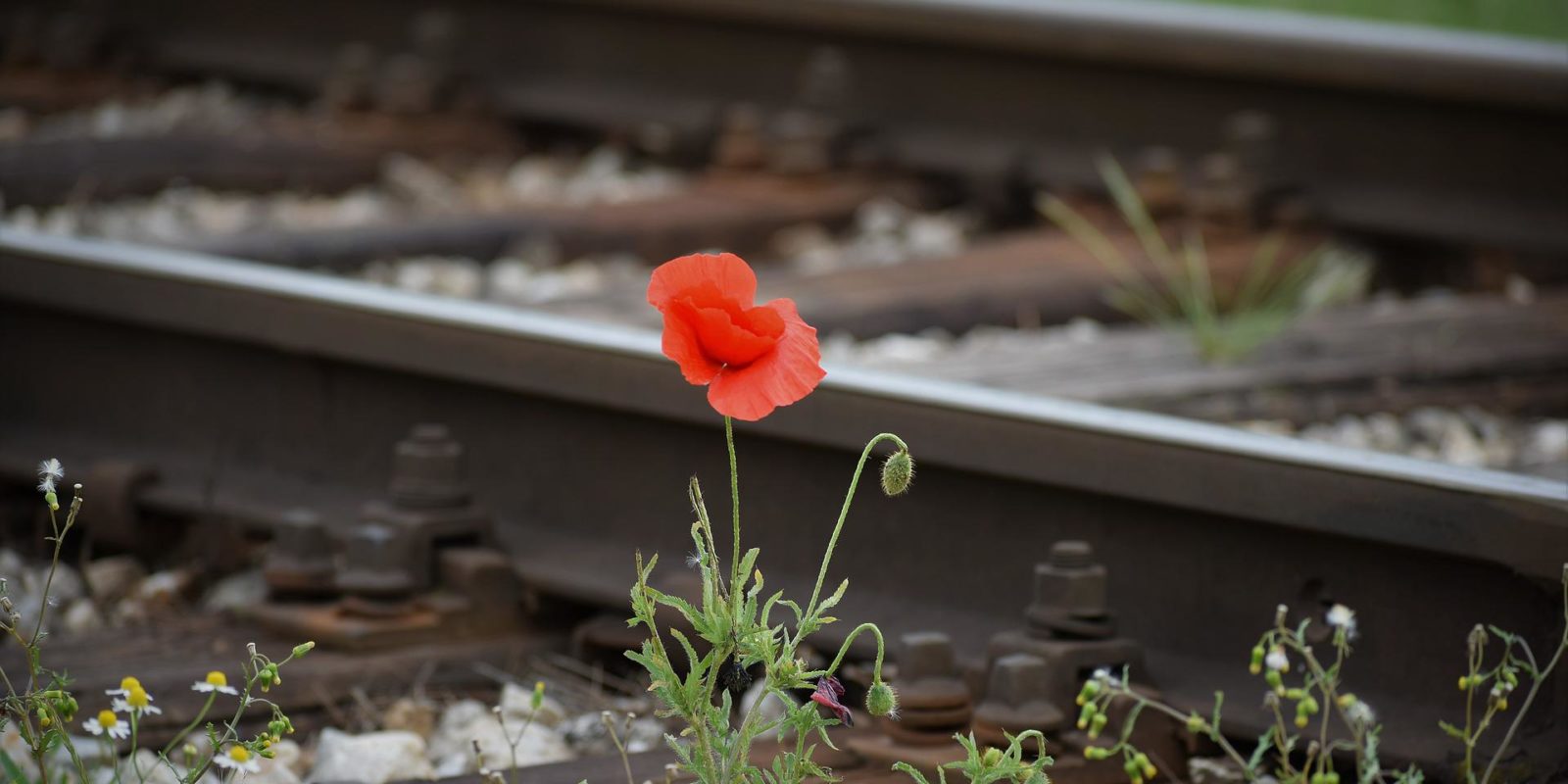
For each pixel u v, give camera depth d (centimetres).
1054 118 984
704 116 1071
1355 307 751
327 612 450
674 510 468
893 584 443
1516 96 845
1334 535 382
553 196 981
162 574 509
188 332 542
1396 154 892
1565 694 356
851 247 918
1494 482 359
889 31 1014
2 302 590
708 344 267
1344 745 345
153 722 404
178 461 550
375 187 1031
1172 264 809
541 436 491
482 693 439
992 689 371
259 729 412
